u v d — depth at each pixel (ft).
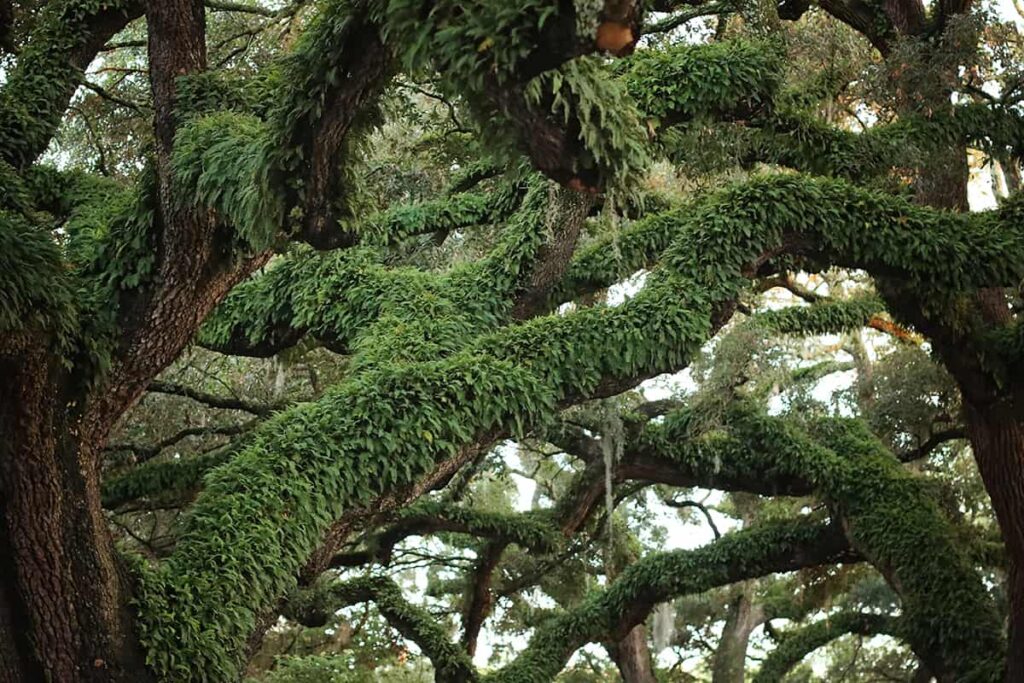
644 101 37.78
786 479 58.08
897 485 55.88
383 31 23.31
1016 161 49.06
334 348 49.03
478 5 20.17
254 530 31.78
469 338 43.91
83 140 57.98
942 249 37.88
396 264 52.75
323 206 28.89
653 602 59.88
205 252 31.40
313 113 26.27
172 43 32.19
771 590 88.69
